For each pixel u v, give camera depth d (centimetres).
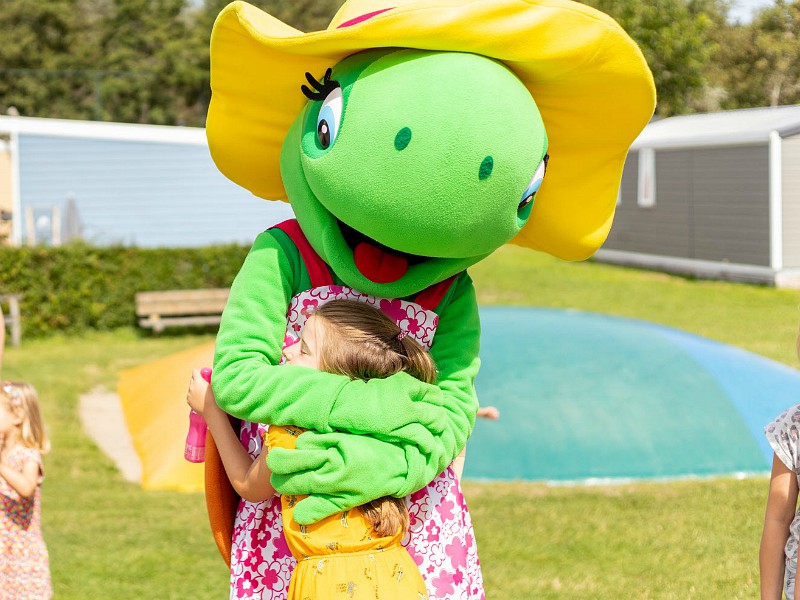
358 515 249
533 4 237
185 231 2100
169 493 898
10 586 455
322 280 277
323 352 256
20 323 1750
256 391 250
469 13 230
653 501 760
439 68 235
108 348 1695
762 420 870
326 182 241
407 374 257
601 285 2152
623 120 278
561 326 1030
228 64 276
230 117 293
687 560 639
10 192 2194
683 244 2236
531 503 768
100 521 796
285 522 256
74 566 671
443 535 278
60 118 5156
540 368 938
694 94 3344
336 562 247
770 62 4209
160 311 1789
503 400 902
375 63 244
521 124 239
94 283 1798
